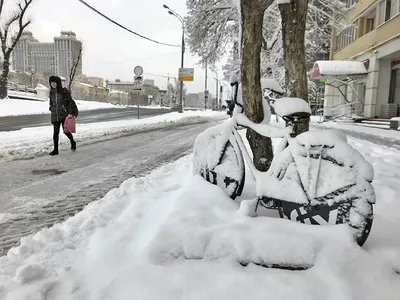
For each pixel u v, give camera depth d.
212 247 2.48
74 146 7.97
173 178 5.01
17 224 3.39
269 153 3.81
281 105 3.08
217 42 15.38
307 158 2.78
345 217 2.61
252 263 2.40
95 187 4.79
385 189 4.25
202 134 3.94
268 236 2.53
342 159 2.65
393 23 14.84
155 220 3.10
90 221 3.20
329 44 25.45
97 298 2.05
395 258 2.41
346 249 2.38
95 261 2.46
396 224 3.08
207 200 3.35
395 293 2.08
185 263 2.39
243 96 3.54
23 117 19.16
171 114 27.22
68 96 7.42
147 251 2.44
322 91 31.33
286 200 2.85
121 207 3.64
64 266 2.42
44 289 2.12
